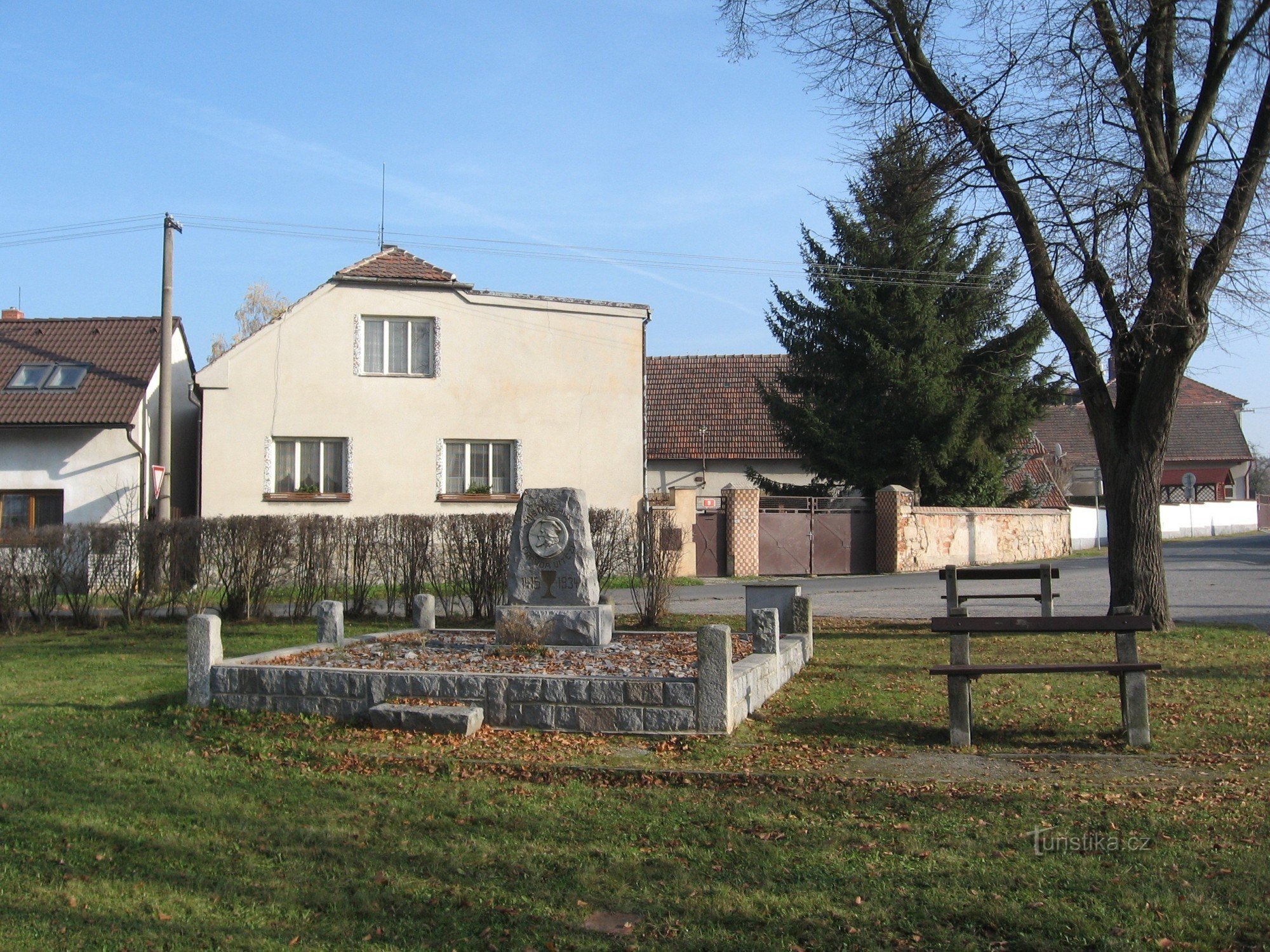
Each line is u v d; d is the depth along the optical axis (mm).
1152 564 13695
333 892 5195
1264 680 10086
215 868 5547
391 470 26094
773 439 39625
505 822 6195
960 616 8188
